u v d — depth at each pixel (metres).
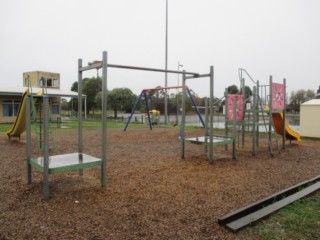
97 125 19.02
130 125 19.19
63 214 3.08
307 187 4.07
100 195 3.74
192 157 6.71
